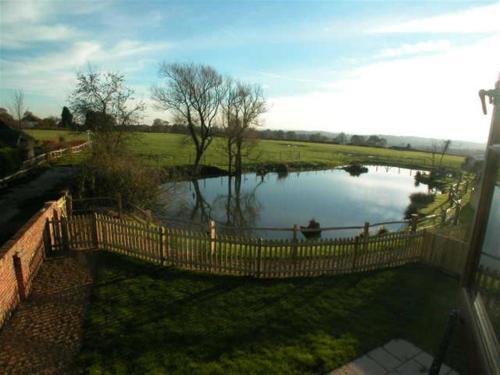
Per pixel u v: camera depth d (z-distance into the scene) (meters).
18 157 25.06
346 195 28.81
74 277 8.18
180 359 5.40
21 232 7.56
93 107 21.61
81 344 5.74
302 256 8.50
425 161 54.84
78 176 18.38
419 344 5.99
